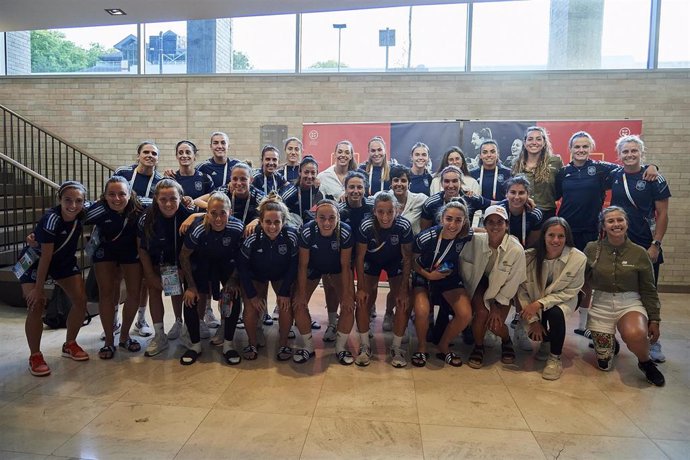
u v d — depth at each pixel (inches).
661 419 98.8
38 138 248.1
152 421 94.8
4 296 178.2
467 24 235.5
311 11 155.5
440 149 222.8
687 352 140.6
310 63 247.0
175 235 127.9
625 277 122.6
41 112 257.0
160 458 82.1
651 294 121.5
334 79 239.0
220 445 86.4
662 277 226.8
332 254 124.7
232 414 98.0
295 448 85.7
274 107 243.3
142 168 148.5
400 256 131.3
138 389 109.6
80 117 254.8
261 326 140.2
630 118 222.7
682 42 222.4
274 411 99.6
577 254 123.1
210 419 95.8
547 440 89.8
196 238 123.1
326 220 119.3
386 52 242.1
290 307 130.7
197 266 131.3
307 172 144.5
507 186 135.6
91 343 140.8
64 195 115.4
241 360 128.6
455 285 129.4
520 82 228.8
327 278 145.6
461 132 220.7
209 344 141.7
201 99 246.8
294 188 148.7
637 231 140.6
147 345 139.4
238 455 83.2
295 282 132.3
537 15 231.6
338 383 114.6
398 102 236.5
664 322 173.9
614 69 222.8
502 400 106.9
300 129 242.8
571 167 152.6
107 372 119.3
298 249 125.6
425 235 125.7
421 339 129.1
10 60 261.3
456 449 86.2
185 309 127.0
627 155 139.0
